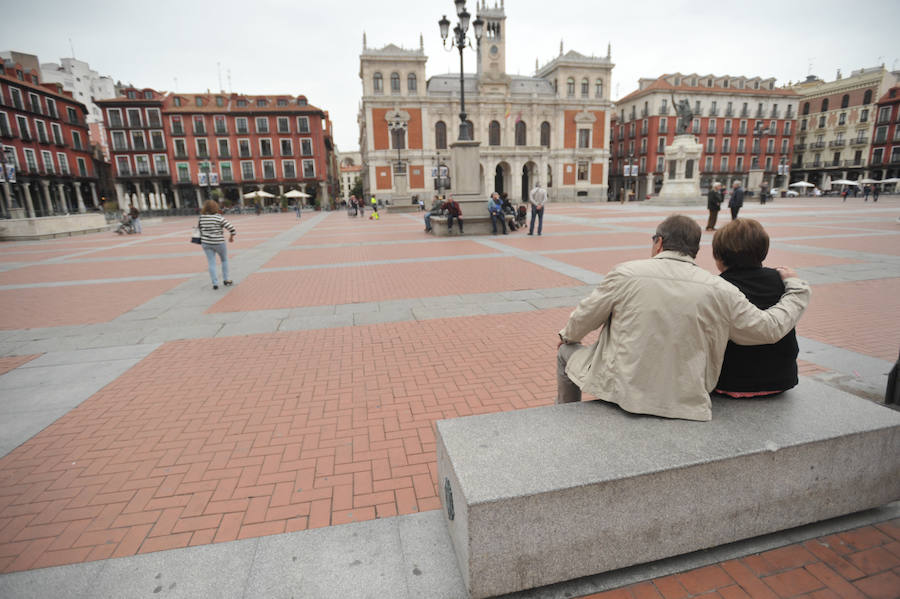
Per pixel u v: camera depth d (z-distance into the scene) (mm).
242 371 4285
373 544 2137
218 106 52531
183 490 2582
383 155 51938
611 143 69625
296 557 2068
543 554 1756
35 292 8180
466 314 5953
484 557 1695
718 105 60844
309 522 2301
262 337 5258
